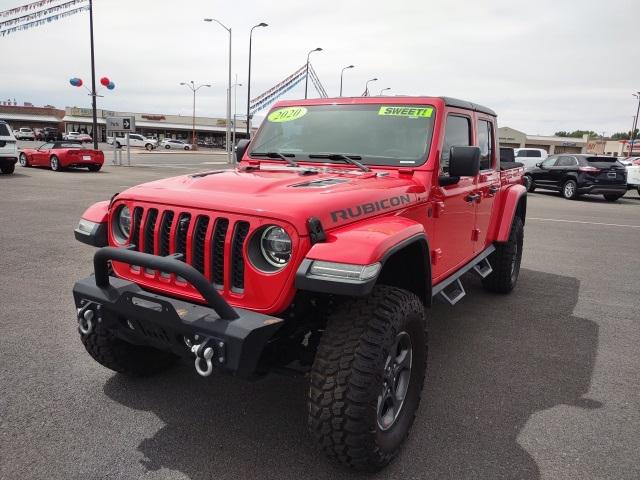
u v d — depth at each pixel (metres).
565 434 3.09
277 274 2.46
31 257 6.90
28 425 3.01
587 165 17.81
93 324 2.93
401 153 3.66
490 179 4.98
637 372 4.01
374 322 2.51
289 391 3.52
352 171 3.58
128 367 3.44
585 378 3.87
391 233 2.61
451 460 2.81
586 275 7.08
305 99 4.28
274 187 2.90
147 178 19.06
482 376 3.86
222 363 2.36
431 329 4.81
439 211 3.67
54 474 2.59
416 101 3.83
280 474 2.65
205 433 3.00
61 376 3.62
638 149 79.50
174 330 2.53
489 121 5.00
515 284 6.36
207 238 2.62
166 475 2.62
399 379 2.84
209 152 58.59
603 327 4.99
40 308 4.93
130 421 3.09
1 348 4.03
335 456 2.52
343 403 2.41
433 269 3.71
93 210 3.29
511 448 2.94
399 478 2.65
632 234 10.68
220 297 2.40
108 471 2.63
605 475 2.71
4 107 83.31
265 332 2.39
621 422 3.25
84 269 6.37
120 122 26.56
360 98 4.04
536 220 12.47
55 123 88.12
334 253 2.37
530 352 4.34
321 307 2.91
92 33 27.81
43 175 19.22
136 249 2.97
